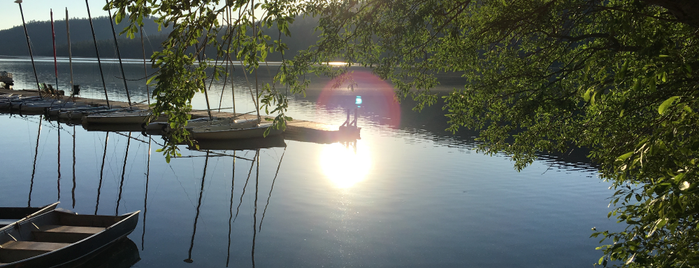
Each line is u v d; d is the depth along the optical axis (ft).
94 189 59.41
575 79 30.86
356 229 44.14
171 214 49.39
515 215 48.06
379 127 114.11
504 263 37.14
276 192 57.36
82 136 100.22
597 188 57.77
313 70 26.02
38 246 35.94
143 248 40.29
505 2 26.94
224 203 53.21
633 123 27.84
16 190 58.39
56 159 77.36
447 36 29.78
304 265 36.78
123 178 65.31
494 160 75.00
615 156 25.93
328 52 25.86
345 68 26.94
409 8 26.14
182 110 17.58
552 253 38.88
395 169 69.21
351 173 67.10
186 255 38.88
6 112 136.87
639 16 18.51
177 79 16.33
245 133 94.32
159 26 15.79
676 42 20.66
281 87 212.02
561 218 47.21
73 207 52.06
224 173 68.74
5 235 36.65
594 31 29.78
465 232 43.47
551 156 77.46
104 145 90.74
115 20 15.20
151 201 54.24
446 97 33.78
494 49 32.68
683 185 11.37
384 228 44.47
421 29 26.76
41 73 333.42
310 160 77.56
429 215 48.11
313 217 47.85
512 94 31.65
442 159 76.23
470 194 55.47
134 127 113.39
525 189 57.57
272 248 40.09
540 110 30.50
